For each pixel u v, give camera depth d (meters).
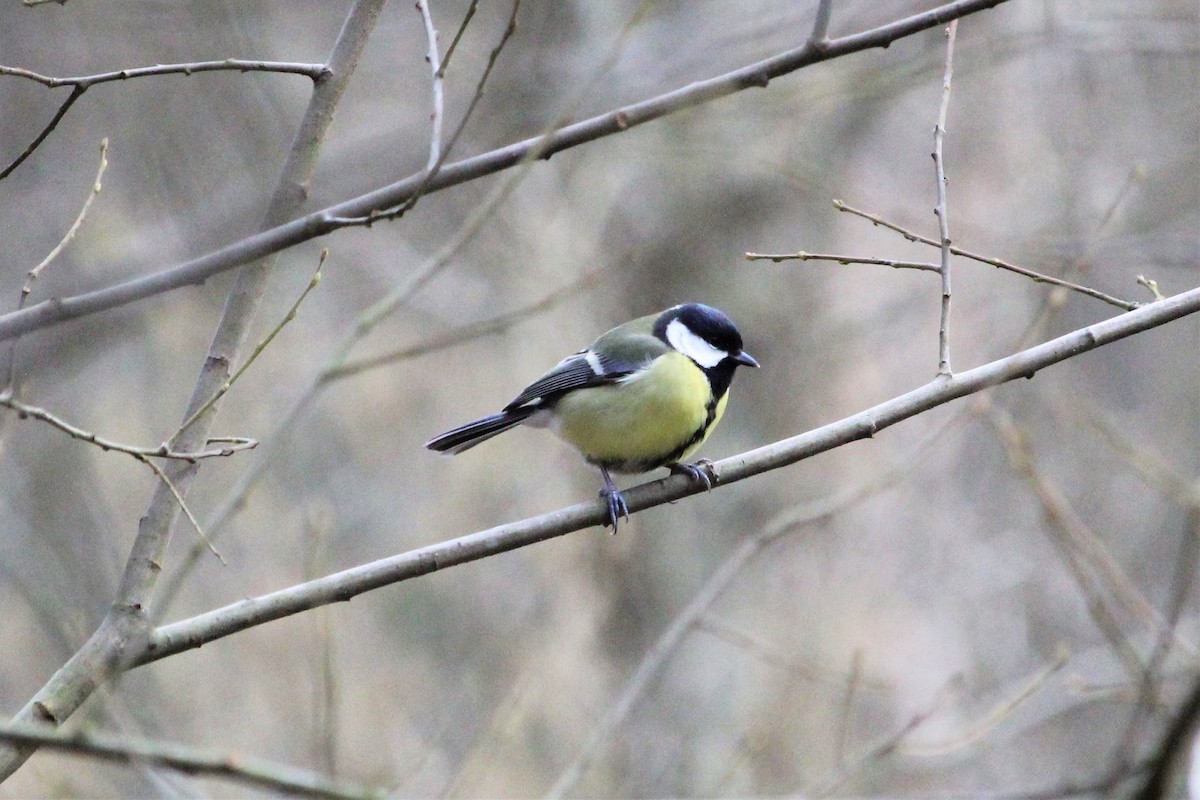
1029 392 13.91
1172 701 6.78
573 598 13.20
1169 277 14.91
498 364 14.68
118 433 15.09
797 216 13.88
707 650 12.50
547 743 12.26
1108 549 15.07
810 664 11.16
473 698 13.11
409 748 12.84
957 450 14.49
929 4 13.52
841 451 13.55
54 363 13.55
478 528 14.30
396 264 14.54
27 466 12.84
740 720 12.11
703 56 13.23
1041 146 15.20
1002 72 15.44
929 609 13.50
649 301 13.55
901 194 14.85
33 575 10.96
